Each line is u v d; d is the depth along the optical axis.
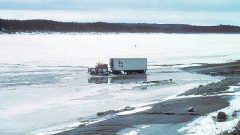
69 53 199.25
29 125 46.66
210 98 55.62
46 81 91.50
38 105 60.41
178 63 143.25
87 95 70.88
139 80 94.94
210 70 115.75
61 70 118.12
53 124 46.84
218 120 40.19
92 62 147.25
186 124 39.62
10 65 132.75
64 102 63.12
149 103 58.19
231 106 48.19
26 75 103.31
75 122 47.03
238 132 32.03
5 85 83.31
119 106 58.19
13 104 61.09
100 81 92.81
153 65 135.38
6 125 46.75
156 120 42.31
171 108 49.19
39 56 178.12
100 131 38.50
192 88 74.44
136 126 39.84
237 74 102.25
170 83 88.00
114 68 108.75
